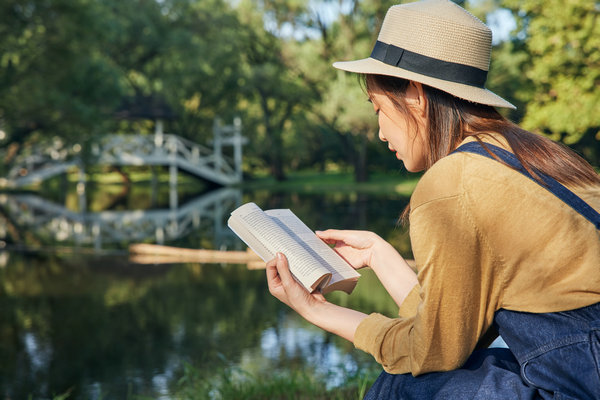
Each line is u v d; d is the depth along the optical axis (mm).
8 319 6258
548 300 1105
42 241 11922
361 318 1314
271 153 33812
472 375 1172
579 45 17516
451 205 1128
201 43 29125
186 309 6543
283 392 3215
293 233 1538
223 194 24578
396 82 1270
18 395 4102
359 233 1640
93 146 24547
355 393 2977
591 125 18359
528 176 1124
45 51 19625
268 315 6129
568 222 1091
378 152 32906
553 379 1095
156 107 28953
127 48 28938
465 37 1212
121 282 8141
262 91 31094
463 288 1127
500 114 1275
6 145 23547
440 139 1226
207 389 3445
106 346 5270
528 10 18484
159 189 28578
